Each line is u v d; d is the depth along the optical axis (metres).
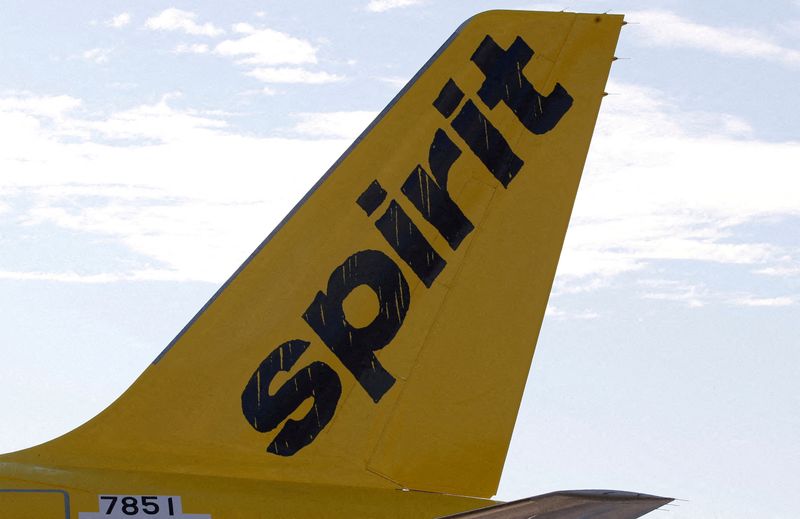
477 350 23.09
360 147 23.55
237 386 22.50
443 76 23.91
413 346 22.95
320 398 22.62
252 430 22.36
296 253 23.06
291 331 22.77
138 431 22.11
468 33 24.09
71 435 21.94
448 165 23.56
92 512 20.95
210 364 22.53
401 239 23.23
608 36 24.30
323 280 22.98
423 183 23.48
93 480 21.33
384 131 23.62
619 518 16.22
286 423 22.45
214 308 22.77
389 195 23.39
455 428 22.83
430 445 22.72
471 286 23.25
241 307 22.80
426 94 23.81
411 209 23.38
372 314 22.95
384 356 22.84
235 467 22.12
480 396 22.98
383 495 22.25
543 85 24.06
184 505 21.31
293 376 22.62
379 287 23.05
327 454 22.45
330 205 23.30
